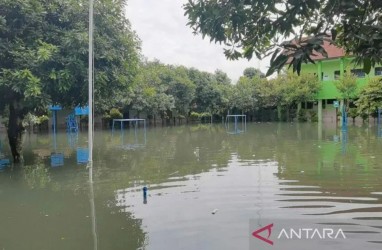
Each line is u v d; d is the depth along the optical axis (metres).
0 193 7.11
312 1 2.14
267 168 9.01
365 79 26.45
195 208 5.70
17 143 11.03
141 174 8.70
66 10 10.25
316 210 5.46
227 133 20.97
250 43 2.57
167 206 5.86
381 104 23.83
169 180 7.90
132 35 11.59
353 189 6.68
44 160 11.32
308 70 32.56
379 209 5.45
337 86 28.12
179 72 33.03
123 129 26.20
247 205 5.79
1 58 9.16
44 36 9.70
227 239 4.41
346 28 2.12
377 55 2.06
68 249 4.30
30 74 8.84
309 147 13.06
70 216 5.54
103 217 5.44
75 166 10.07
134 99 27.30
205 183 7.46
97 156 12.05
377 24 2.08
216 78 37.78
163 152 12.83
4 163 10.78
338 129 21.66
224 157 11.16
